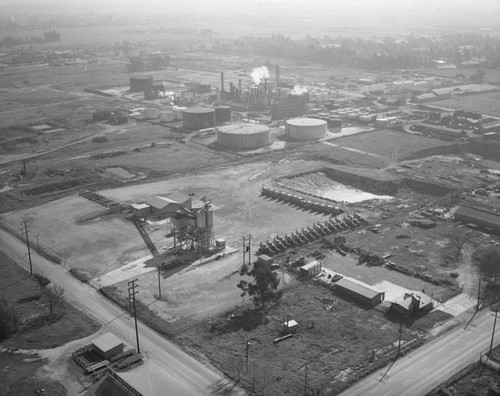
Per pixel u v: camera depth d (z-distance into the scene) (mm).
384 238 164625
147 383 103250
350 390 101875
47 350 113188
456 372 106250
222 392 101438
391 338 117125
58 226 175375
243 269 144125
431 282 139500
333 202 190875
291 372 106562
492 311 127062
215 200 196000
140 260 152250
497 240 162750
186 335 118625
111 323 123188
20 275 144125
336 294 134500
